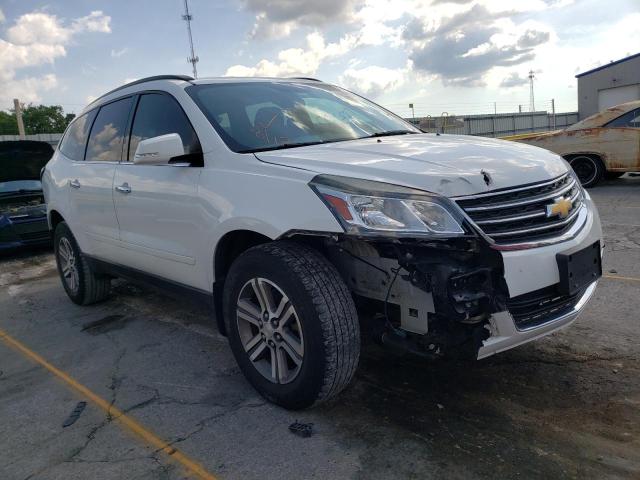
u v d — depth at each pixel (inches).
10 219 318.0
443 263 95.3
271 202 109.7
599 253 118.2
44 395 134.4
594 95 1489.9
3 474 102.6
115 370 146.5
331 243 109.2
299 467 98.5
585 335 146.8
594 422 107.2
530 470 93.7
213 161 126.1
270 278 110.0
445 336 100.2
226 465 100.7
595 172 410.0
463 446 101.7
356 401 120.0
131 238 157.5
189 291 139.4
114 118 172.4
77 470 102.2
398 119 169.5
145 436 112.2
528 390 120.7
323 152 118.0
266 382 118.6
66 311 204.5
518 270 98.0
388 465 97.3
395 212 95.7
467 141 130.7
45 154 371.2
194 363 147.3
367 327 113.7
